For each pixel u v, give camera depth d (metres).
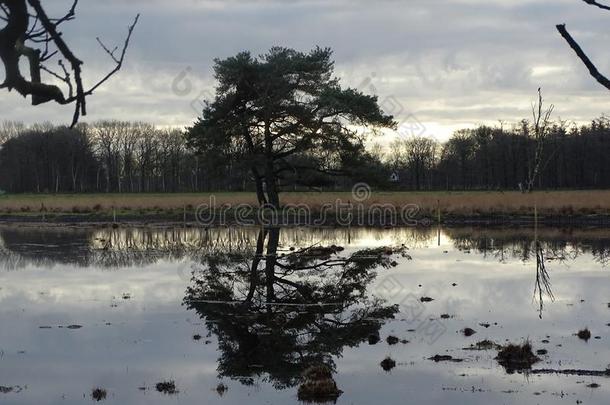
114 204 63.19
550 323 16.27
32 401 11.17
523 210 53.44
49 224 53.97
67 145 130.00
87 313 18.50
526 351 13.12
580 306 18.30
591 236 40.09
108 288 22.67
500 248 33.50
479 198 58.28
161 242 38.44
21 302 20.20
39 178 132.00
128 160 136.62
